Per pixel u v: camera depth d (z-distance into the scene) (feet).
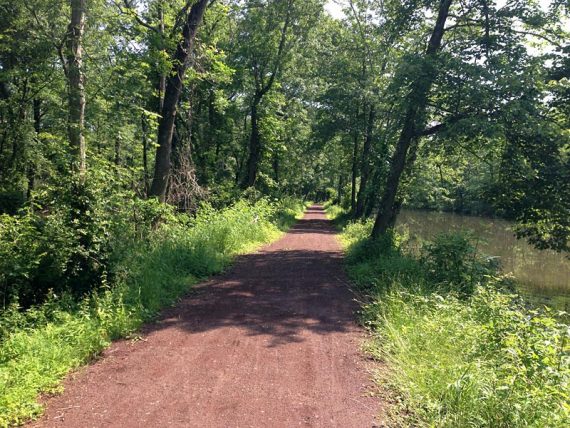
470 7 43.21
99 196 23.84
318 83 100.78
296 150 117.29
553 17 40.81
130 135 60.39
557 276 44.65
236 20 81.05
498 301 19.72
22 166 49.06
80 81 39.70
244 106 94.17
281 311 24.44
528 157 39.11
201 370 16.03
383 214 45.62
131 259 25.41
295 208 135.64
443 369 14.07
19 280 20.71
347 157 104.27
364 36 78.84
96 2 40.45
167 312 23.72
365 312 23.31
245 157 102.73
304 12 80.07
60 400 13.71
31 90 51.08
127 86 45.50
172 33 43.80
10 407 12.70
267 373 15.83
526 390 11.50
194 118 83.35
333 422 12.45
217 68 49.80
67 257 21.52
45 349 16.17
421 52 45.96
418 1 44.96
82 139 39.01
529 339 13.65
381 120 79.71
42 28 42.50
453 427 11.67
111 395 14.03
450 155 49.65
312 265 40.47
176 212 53.06
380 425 12.34
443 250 29.96
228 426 12.12
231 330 20.77
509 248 63.41
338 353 18.01
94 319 19.71
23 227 21.72
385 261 33.71
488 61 38.55
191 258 33.50
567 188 38.29
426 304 21.39
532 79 34.53
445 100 39.52
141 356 17.43
